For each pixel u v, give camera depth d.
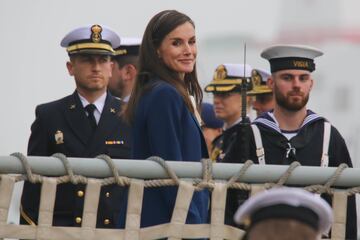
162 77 17.95
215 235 16.59
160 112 17.34
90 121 21.81
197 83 18.83
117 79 24.80
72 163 16.44
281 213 10.80
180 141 17.38
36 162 16.34
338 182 16.86
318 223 10.89
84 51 21.92
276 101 21.25
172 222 16.56
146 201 17.03
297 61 21.33
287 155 20.77
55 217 20.73
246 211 10.99
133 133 17.78
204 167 16.61
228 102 26.95
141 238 16.58
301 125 21.09
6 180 16.33
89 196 16.45
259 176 16.73
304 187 16.88
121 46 24.72
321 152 20.86
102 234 16.50
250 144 20.86
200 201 16.86
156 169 16.59
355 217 19.03
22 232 16.38
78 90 22.05
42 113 21.88
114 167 16.44
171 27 18.02
